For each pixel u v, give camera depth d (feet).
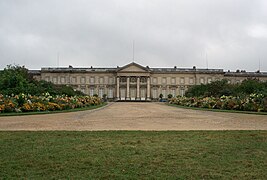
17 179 26.05
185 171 28.45
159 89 438.40
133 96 426.51
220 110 136.26
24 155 34.40
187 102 212.23
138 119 86.28
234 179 26.23
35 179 26.07
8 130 57.41
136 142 42.68
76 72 431.02
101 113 116.37
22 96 120.47
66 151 36.63
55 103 135.13
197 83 433.48
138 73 424.87
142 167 29.71
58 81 428.15
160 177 26.66
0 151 36.42
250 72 435.94
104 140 44.32
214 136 48.42
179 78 439.63
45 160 32.17
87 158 33.04
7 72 210.18
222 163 31.22
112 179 26.20
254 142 42.60
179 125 69.31
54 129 60.18
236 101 142.92
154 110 146.00
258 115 101.86
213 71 433.48
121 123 73.67
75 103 156.76
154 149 37.88
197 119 86.33
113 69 437.17
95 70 433.48
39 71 433.07
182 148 38.47
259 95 137.18
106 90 434.71
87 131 54.80
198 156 34.19
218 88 249.96
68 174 27.48
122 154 35.06
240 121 78.95
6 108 109.29
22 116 95.35
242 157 33.73
